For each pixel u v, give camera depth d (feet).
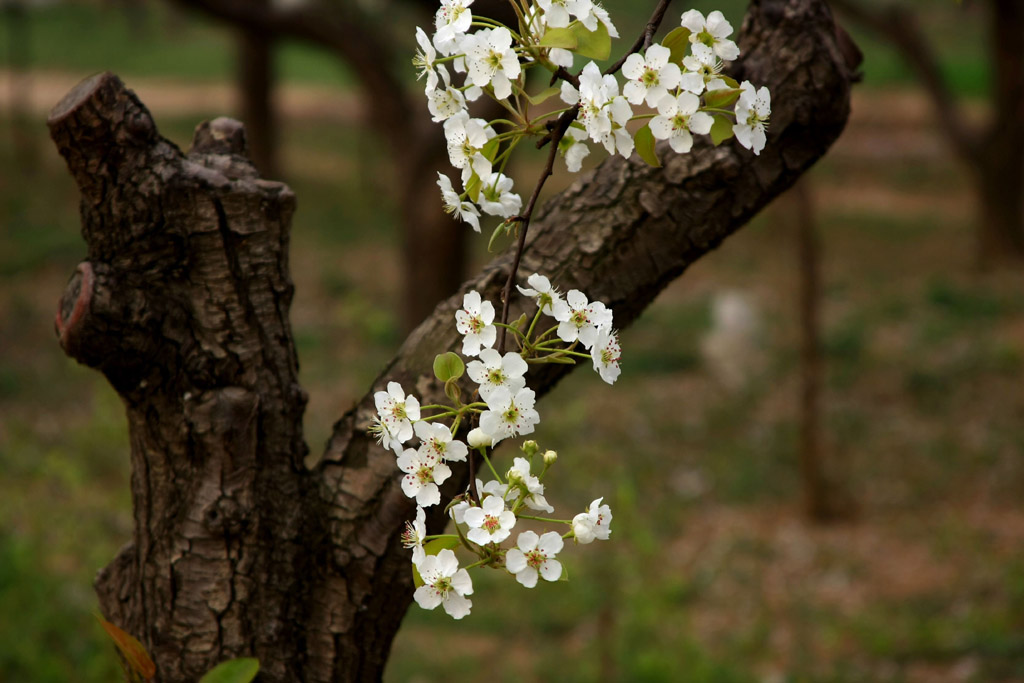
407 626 19.90
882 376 35.01
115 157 4.88
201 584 5.12
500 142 4.06
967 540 23.88
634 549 20.47
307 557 5.24
